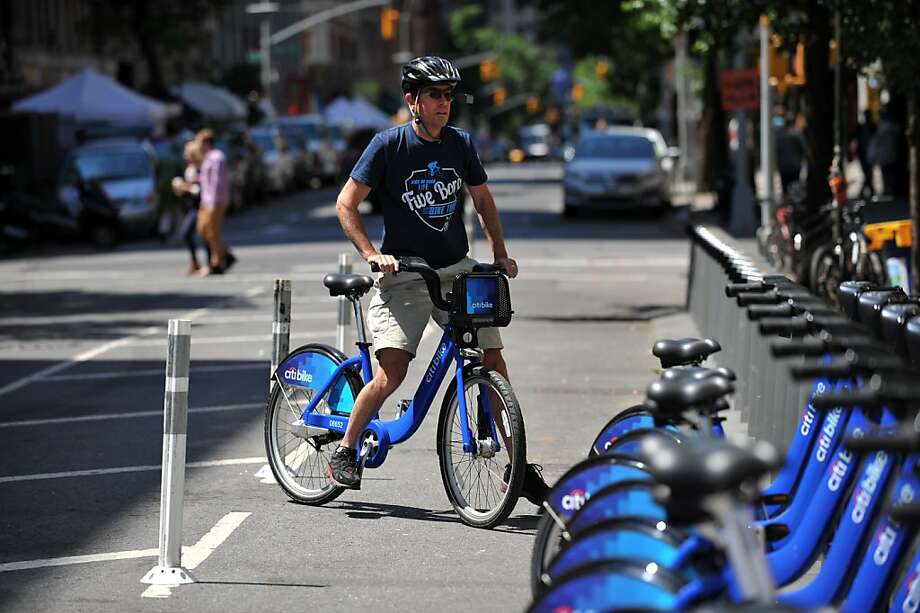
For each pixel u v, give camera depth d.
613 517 8.84
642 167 76.50
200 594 13.59
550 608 8.26
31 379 28.77
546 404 24.45
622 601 7.98
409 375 27.72
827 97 38.50
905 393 8.17
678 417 10.25
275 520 16.55
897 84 30.95
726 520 6.69
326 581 13.98
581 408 24.05
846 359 8.98
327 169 127.94
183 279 49.03
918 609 9.30
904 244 30.47
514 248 57.19
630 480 9.23
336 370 16.95
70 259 61.47
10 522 16.75
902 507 8.39
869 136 63.94
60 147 86.25
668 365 12.29
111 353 32.25
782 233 42.00
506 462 15.54
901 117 54.19
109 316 39.44
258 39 189.50
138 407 24.94
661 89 156.25
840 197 36.62
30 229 69.06
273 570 14.41
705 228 28.78
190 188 49.62
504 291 15.71
